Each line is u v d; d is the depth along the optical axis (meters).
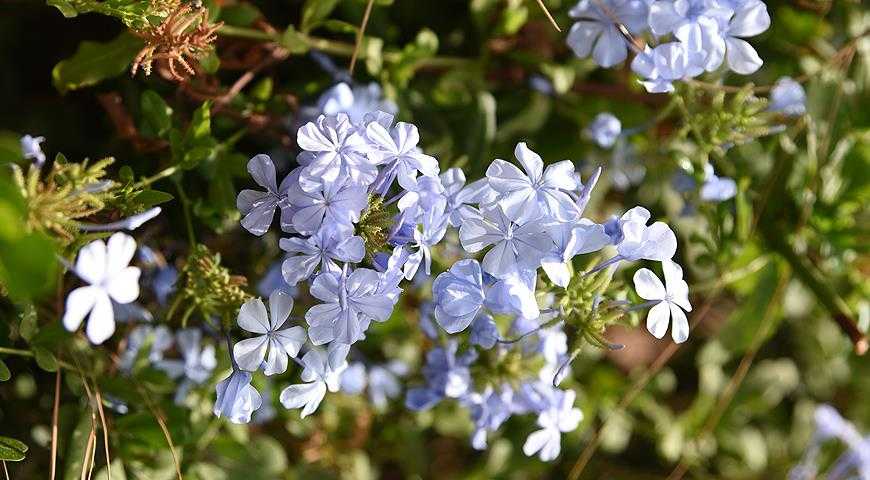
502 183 0.50
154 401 0.57
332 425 0.66
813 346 0.75
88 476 0.55
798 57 0.66
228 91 0.58
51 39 0.62
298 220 0.49
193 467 0.59
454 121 0.63
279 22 0.62
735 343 0.67
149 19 0.53
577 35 0.55
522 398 0.56
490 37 0.64
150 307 0.59
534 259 0.49
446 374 0.56
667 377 0.72
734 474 0.75
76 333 0.55
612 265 0.51
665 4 0.52
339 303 0.49
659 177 0.65
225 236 0.60
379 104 0.60
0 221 0.46
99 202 0.49
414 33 0.65
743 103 0.57
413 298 0.64
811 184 0.64
